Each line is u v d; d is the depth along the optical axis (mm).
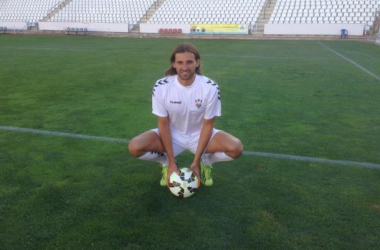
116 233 2418
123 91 6844
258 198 2857
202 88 2652
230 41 18953
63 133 4398
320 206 2742
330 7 22188
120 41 18906
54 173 3299
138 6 26219
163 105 2738
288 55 12656
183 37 21938
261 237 2375
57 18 27047
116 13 26109
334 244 2305
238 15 23672
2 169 3371
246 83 7664
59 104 5812
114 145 4004
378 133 4395
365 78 8188
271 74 8805
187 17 24516
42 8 28000
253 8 23781
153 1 26234
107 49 14758
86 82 7742
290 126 4688
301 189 3006
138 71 9250
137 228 2473
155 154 2932
